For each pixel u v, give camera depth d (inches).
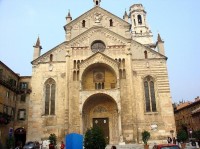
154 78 2139.5
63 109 2065.7
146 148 1664.6
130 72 2126.0
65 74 2159.2
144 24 3873.0
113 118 2102.6
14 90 2335.1
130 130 1969.7
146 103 2081.7
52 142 1813.5
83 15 2397.9
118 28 2353.6
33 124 2043.6
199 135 1978.3
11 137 1898.4
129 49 2210.9
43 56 2222.0
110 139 2054.6
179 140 1841.8
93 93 2021.4
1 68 2128.4
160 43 2269.9
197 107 3388.3
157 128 1994.3
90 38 2271.2
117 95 2007.9
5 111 2145.7
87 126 2086.6
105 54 2209.6
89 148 1040.8
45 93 2138.3
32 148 1777.8
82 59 2201.0
